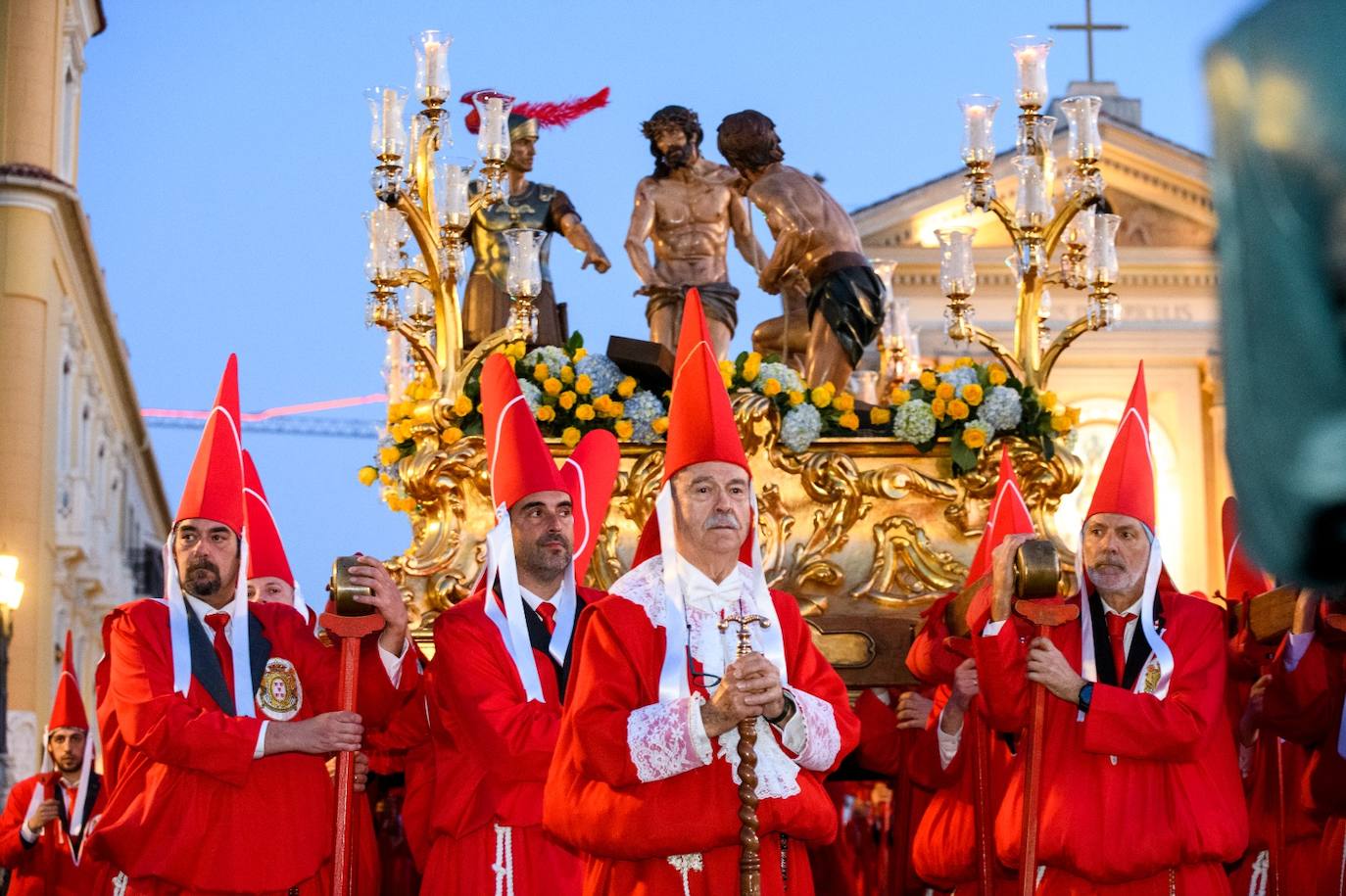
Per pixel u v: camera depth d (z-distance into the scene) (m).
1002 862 5.75
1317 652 6.00
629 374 8.10
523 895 5.28
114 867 5.48
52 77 24.89
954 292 8.42
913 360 11.94
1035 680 5.25
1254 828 6.80
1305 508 0.87
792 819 4.26
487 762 5.29
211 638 5.67
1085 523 5.86
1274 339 0.88
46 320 24.62
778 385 7.97
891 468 8.07
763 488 8.00
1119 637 5.72
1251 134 0.87
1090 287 8.41
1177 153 26.42
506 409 5.98
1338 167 0.85
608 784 4.21
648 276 9.20
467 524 7.91
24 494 24.05
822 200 8.91
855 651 7.84
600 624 4.43
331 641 5.56
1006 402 7.98
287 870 5.41
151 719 5.32
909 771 6.88
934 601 7.86
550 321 9.44
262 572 7.11
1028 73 8.37
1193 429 26.48
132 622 5.57
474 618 5.57
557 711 5.59
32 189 24.23
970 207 8.44
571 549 5.85
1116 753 5.29
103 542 30.89
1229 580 7.41
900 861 7.66
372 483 8.40
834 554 8.00
